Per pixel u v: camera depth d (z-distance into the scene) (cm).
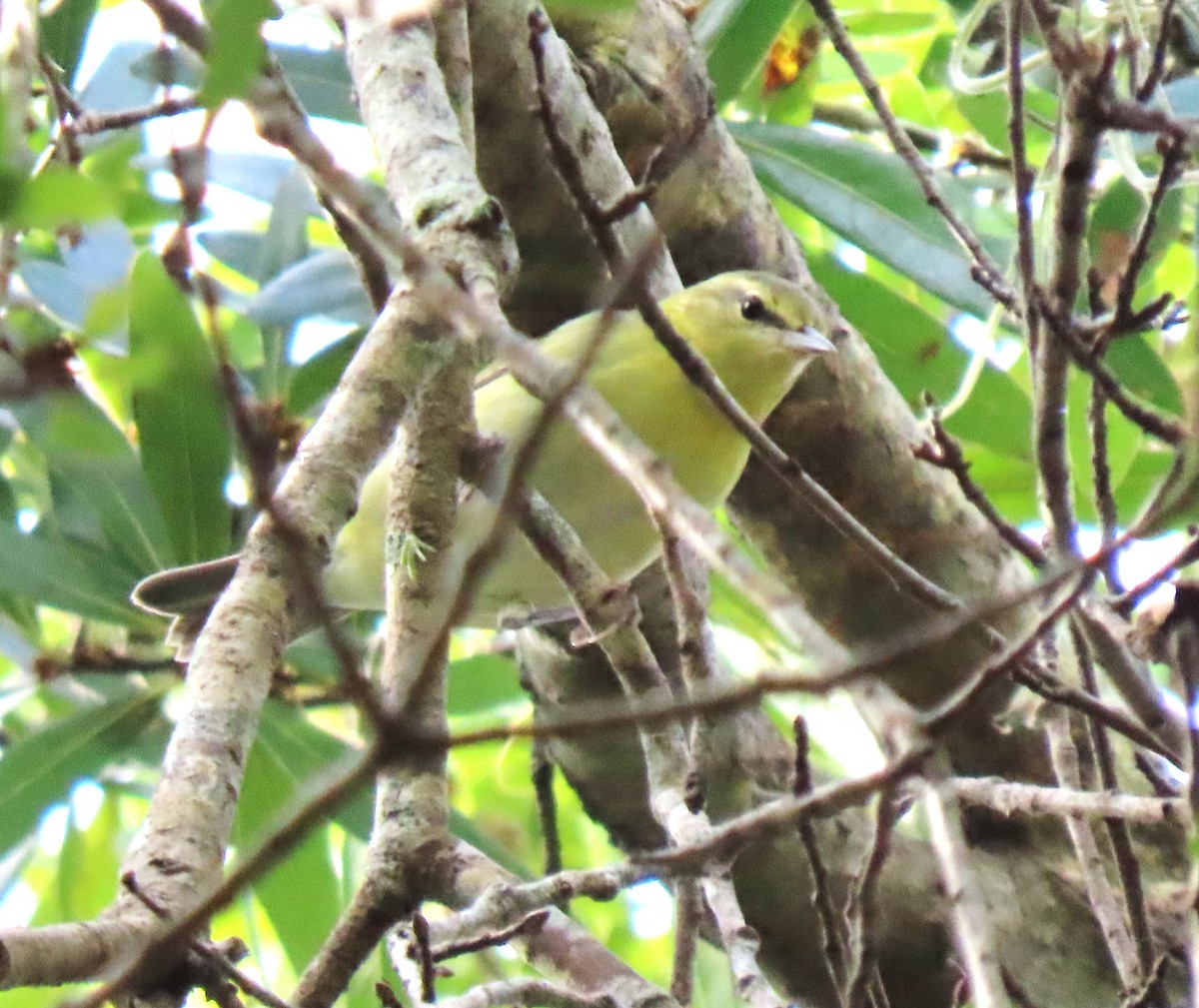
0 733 1091
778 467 663
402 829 649
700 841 572
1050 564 626
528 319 957
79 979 410
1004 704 903
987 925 380
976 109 1055
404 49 614
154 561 948
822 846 882
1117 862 709
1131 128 562
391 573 643
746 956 612
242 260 1021
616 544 896
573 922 736
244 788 948
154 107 633
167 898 438
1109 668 645
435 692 602
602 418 434
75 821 1112
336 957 627
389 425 545
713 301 955
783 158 973
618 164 821
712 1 951
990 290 728
